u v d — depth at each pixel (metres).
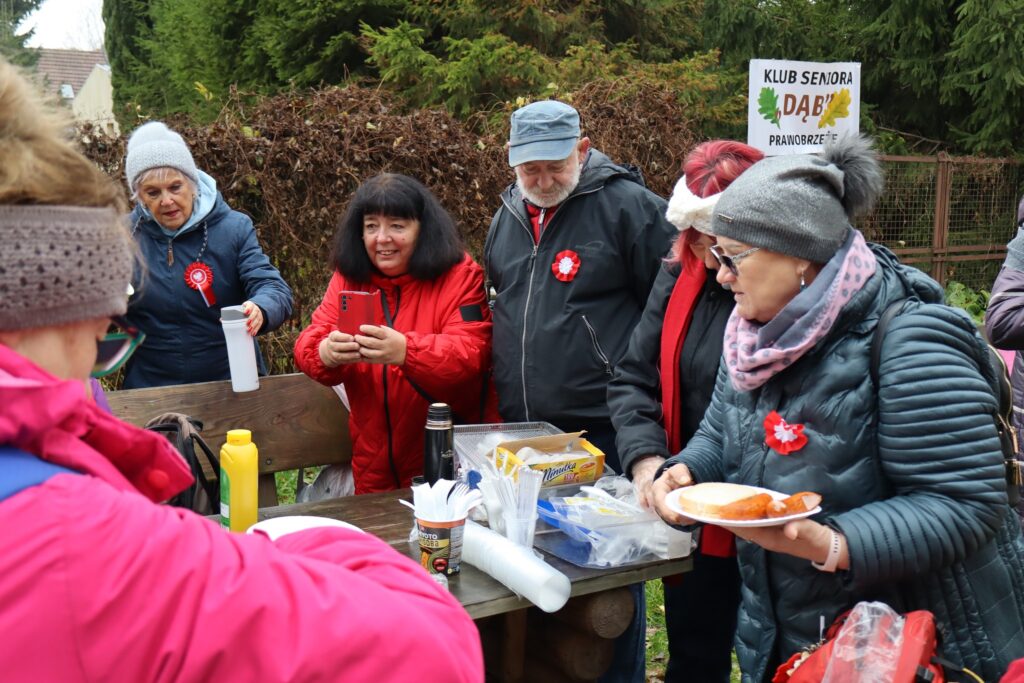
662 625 3.81
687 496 1.70
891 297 1.73
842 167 1.78
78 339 0.84
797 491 1.75
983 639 1.74
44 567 0.70
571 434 2.58
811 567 1.80
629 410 2.53
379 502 2.64
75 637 0.71
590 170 2.93
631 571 2.18
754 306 1.78
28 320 0.78
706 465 2.06
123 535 0.74
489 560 2.09
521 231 3.05
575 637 2.40
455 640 0.87
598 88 6.99
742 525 1.57
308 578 0.82
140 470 0.91
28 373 0.76
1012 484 1.81
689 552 2.26
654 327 2.59
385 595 0.85
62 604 0.71
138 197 3.49
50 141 0.81
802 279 1.74
